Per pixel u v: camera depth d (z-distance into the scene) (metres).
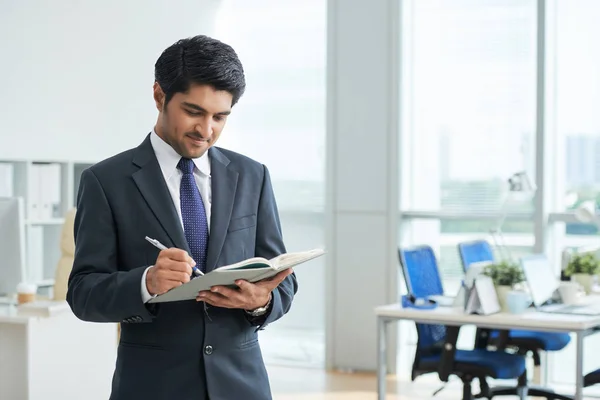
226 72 2.05
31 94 6.50
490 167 7.25
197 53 2.03
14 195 6.20
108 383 4.96
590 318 4.85
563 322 4.76
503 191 6.42
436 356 5.35
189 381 2.14
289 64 8.02
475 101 7.30
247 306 2.09
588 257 6.21
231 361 2.20
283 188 8.05
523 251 7.12
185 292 2.00
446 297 5.56
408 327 7.58
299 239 7.99
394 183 7.49
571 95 7.01
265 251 2.31
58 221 6.38
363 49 7.56
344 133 7.66
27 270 6.18
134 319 2.07
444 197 7.44
